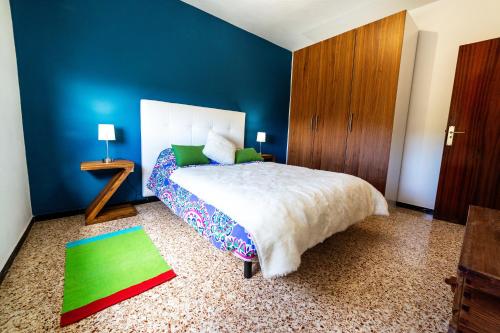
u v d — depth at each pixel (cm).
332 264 163
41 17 207
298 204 138
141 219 236
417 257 175
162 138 285
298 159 394
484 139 231
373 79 287
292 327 107
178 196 199
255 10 305
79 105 234
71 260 156
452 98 246
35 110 211
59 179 230
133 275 142
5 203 150
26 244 177
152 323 107
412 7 286
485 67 225
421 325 110
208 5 298
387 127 277
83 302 117
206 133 326
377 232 223
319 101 355
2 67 165
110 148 256
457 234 221
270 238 115
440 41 274
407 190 312
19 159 189
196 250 176
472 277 65
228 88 359
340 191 174
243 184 173
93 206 227
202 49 320
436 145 285
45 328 102
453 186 251
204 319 110
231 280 141
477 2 247
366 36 291
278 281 141
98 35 238
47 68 214
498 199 229
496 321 63
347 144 320
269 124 433
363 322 111
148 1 266
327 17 319
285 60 437
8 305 114
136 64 266
